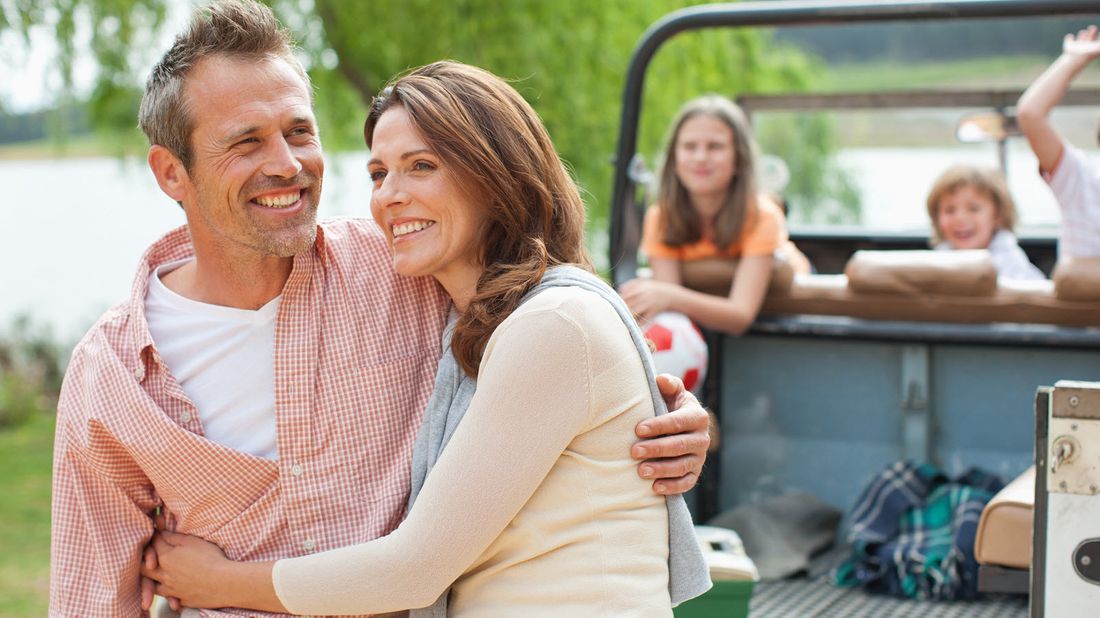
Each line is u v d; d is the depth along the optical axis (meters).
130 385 1.74
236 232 1.75
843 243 4.09
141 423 1.73
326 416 1.78
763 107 4.13
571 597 1.61
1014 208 3.76
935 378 2.90
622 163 3.23
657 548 1.68
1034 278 3.63
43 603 4.68
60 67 6.22
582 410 1.60
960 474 2.88
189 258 1.95
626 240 3.23
